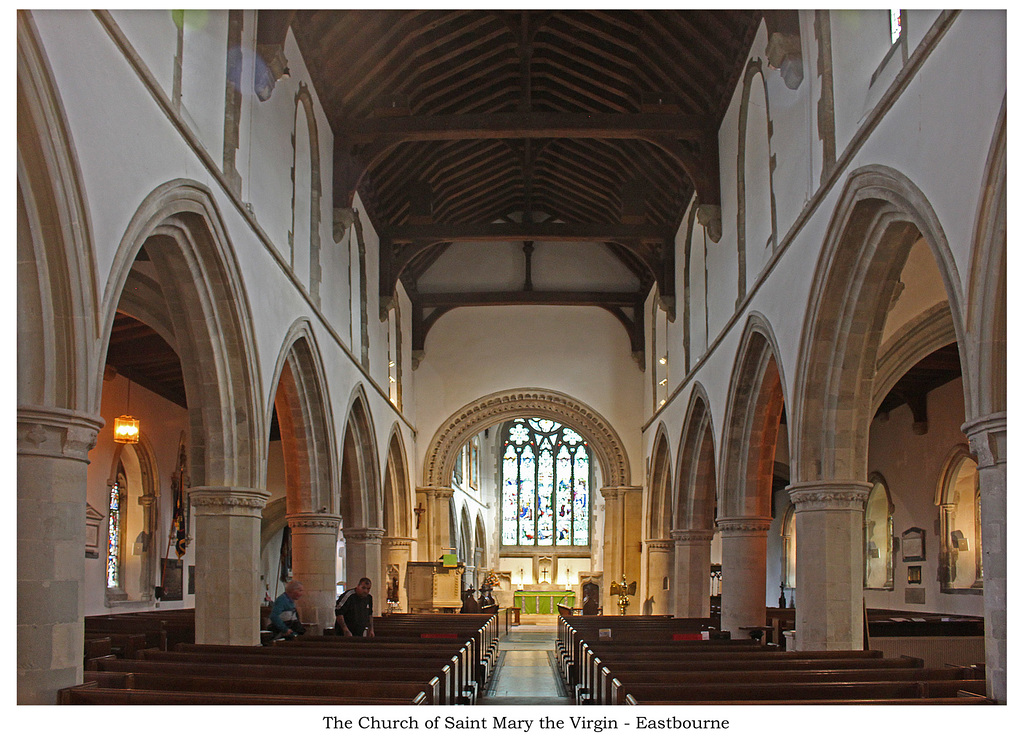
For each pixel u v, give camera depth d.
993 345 6.34
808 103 10.90
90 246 6.70
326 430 15.09
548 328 26.69
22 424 6.30
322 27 14.29
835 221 9.48
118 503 17.69
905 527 19.20
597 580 37.22
